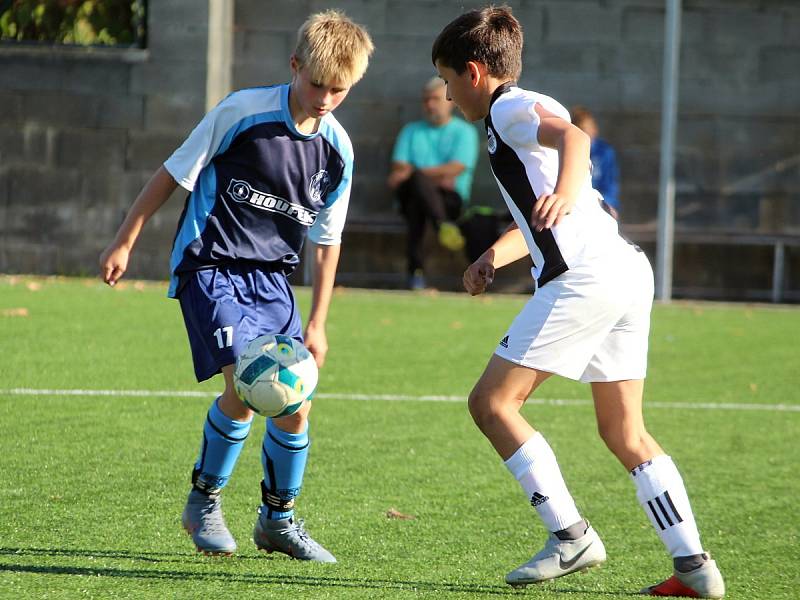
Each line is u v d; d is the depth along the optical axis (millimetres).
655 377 29375
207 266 13617
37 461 18156
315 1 47812
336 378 27219
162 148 45719
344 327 35688
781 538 15430
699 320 40969
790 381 29203
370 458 19422
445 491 17359
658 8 48281
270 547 13719
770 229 49156
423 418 22984
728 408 25531
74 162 45781
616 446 12867
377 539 14688
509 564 13758
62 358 27953
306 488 17266
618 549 14641
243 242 13727
